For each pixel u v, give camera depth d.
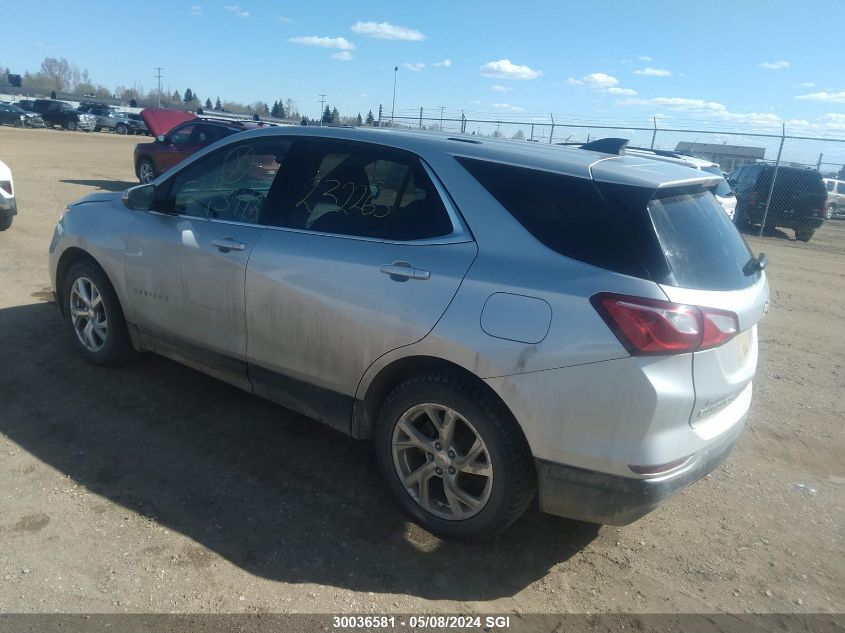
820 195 16.25
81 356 4.92
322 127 3.75
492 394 2.89
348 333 3.25
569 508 2.82
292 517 3.28
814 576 3.12
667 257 2.68
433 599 2.81
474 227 3.03
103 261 4.43
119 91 133.38
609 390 2.63
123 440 3.87
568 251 2.80
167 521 3.17
